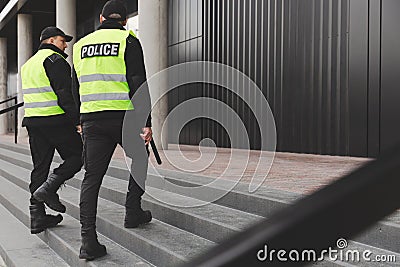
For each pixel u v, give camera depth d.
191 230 4.18
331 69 8.46
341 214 0.51
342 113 8.24
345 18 8.20
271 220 0.54
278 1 9.72
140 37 10.46
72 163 4.68
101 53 3.82
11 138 19.66
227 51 11.30
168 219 4.54
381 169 0.51
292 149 9.36
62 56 4.70
